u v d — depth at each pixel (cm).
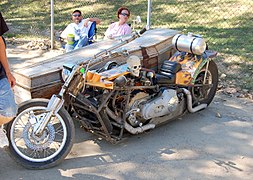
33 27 1059
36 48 878
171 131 516
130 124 480
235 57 763
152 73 483
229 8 1103
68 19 1132
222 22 1018
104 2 1251
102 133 473
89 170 435
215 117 554
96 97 457
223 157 462
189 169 439
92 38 712
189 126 529
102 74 457
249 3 1117
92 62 457
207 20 1041
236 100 607
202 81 555
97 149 475
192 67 534
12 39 949
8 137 429
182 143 490
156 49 568
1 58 381
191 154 467
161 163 449
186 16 1084
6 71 388
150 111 481
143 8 1177
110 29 683
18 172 429
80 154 464
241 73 697
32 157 444
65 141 436
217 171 437
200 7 1131
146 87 480
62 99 432
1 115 382
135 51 543
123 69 466
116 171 434
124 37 607
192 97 544
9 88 384
